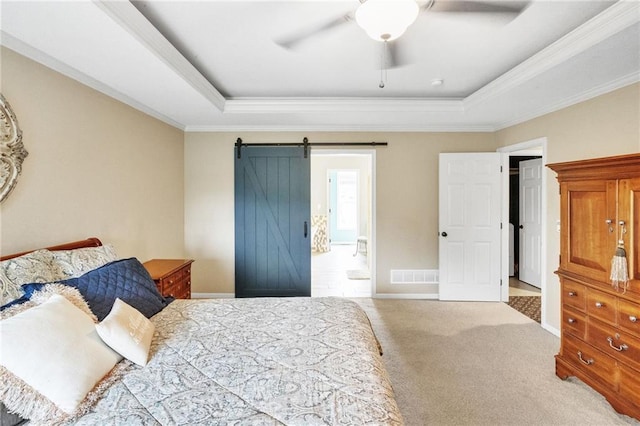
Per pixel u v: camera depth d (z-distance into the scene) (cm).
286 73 302
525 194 553
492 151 457
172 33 228
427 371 263
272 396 121
